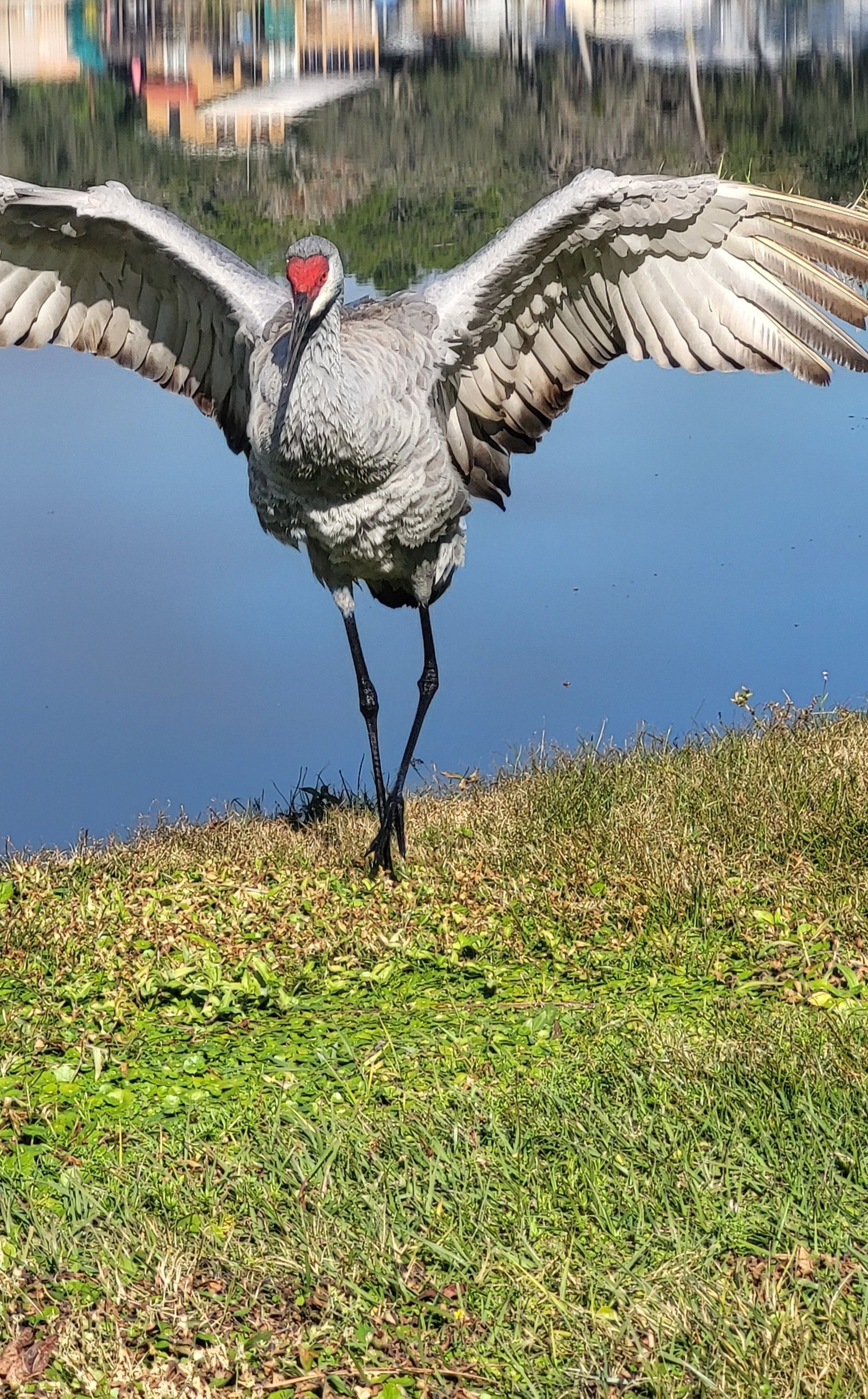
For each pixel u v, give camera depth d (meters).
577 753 11.13
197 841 10.13
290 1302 5.25
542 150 29.59
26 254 9.58
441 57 42.75
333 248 9.02
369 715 9.95
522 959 8.05
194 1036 7.26
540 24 47.94
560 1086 6.40
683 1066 6.45
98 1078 6.72
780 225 8.73
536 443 10.18
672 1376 4.84
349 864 9.42
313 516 9.61
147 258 9.65
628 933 8.15
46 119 34.06
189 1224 5.61
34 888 8.91
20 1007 7.48
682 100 34.31
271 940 8.30
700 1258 5.31
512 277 9.20
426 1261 5.44
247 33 46.62
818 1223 5.47
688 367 9.27
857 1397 4.64
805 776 9.61
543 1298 5.18
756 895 8.37
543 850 9.05
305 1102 6.52
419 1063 6.81
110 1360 4.96
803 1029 6.75
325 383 8.98
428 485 9.52
